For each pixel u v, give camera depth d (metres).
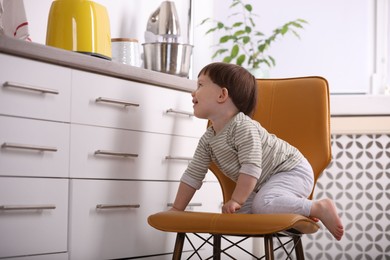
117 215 1.89
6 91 1.55
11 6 2.01
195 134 2.21
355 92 3.24
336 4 3.25
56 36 2.02
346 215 2.85
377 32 3.24
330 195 2.86
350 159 2.86
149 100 2.00
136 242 1.96
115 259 1.88
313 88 1.88
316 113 1.85
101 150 1.82
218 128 1.78
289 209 1.61
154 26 2.48
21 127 1.59
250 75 1.81
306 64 3.28
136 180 1.95
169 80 2.06
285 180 1.72
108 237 1.85
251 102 1.81
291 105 1.90
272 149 1.74
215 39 3.36
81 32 2.01
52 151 1.67
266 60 3.04
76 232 1.75
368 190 2.84
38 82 1.63
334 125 2.86
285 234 1.68
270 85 1.95
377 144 2.84
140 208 1.97
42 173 1.65
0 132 1.54
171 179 2.10
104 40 2.08
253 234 1.48
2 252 1.55
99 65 1.79
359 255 2.83
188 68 2.40
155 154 2.03
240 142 1.68
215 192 2.30
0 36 1.51
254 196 1.78
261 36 3.33
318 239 2.84
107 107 1.84
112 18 2.59
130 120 1.92
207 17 3.21
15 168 1.58
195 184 1.80
